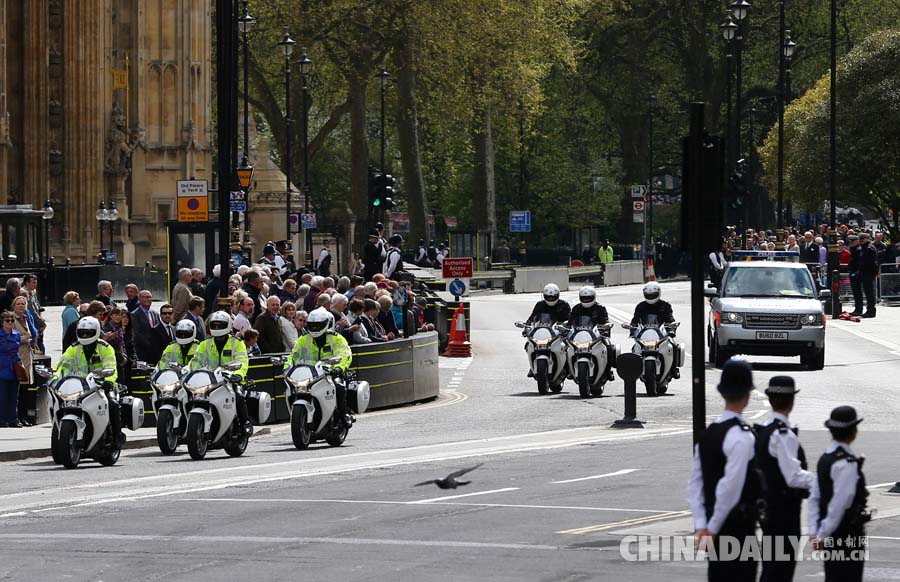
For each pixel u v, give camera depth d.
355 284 73.19
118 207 153.12
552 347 64.12
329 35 164.38
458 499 35.06
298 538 29.53
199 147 161.38
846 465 20.30
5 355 52.12
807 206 153.38
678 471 39.91
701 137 29.48
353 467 41.59
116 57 159.00
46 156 147.50
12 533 30.64
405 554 27.62
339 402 47.19
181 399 44.81
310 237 145.75
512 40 172.00
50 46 147.88
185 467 42.38
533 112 181.38
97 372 42.91
